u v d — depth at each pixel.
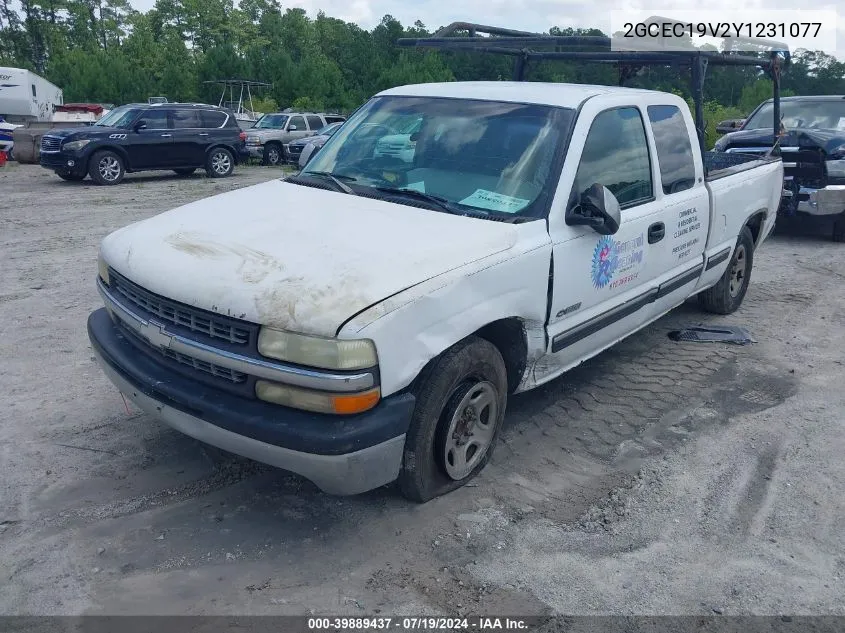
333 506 3.66
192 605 2.97
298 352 2.97
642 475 4.05
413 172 4.30
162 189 16.42
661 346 6.10
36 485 3.78
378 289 3.10
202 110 18.92
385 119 4.73
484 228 3.72
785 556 3.40
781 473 4.11
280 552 3.32
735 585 3.20
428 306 3.21
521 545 3.41
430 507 3.67
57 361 5.46
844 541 3.52
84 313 6.62
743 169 6.41
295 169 22.17
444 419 3.54
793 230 11.32
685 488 3.94
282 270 3.19
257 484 3.84
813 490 3.95
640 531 3.55
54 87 34.72
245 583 3.11
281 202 4.06
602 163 4.37
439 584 3.14
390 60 62.88
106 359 3.71
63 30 80.31
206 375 3.26
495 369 3.76
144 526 3.47
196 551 3.30
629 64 6.33
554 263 3.93
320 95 46.56
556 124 4.23
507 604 3.04
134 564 3.21
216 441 3.26
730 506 3.78
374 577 3.17
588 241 4.17
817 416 4.83
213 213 3.96
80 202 14.02
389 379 3.11
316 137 21.91
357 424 3.05
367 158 4.55
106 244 3.91
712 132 18.98
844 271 8.78
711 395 5.14
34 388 4.97
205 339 3.20
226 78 47.41
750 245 6.91
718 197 5.73
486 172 4.16
